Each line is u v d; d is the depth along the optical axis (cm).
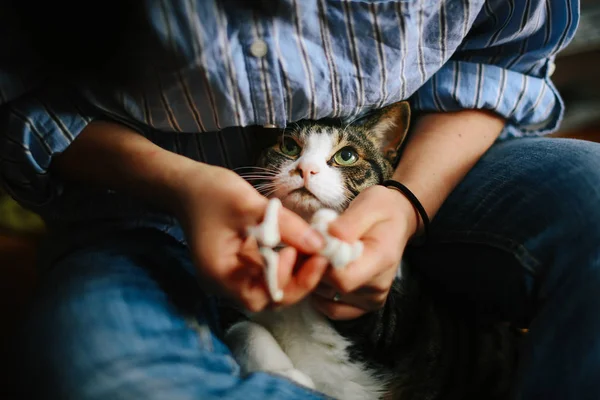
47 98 64
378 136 85
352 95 66
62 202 74
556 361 52
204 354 56
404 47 65
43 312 55
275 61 61
